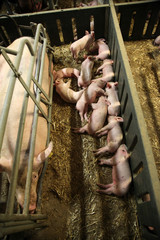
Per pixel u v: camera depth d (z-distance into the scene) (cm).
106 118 279
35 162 182
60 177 239
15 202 214
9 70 231
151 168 143
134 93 180
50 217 216
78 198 225
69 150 258
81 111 275
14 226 124
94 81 292
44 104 238
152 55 346
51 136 270
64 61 353
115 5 295
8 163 179
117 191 212
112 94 269
